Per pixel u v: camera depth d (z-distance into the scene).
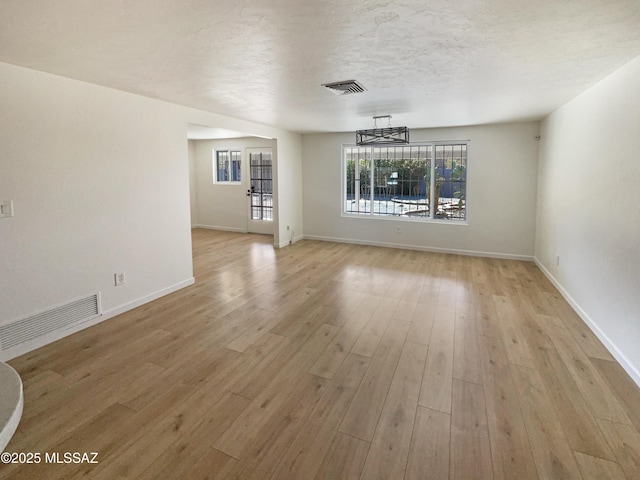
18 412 0.86
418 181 6.43
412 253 6.18
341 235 7.06
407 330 3.17
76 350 2.80
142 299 3.77
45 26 1.93
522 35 2.12
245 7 1.74
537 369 2.52
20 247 2.70
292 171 6.87
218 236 7.85
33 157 2.74
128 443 1.84
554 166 4.49
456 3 1.72
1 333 2.61
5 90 2.55
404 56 2.47
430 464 1.70
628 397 2.20
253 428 1.95
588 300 3.26
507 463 1.71
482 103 4.05
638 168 2.40
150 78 2.97
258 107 4.22
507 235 5.74
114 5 1.70
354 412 2.08
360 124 5.65
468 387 2.32
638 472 1.64
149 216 3.80
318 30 2.03
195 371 2.52
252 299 3.96
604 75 2.93
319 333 3.12
